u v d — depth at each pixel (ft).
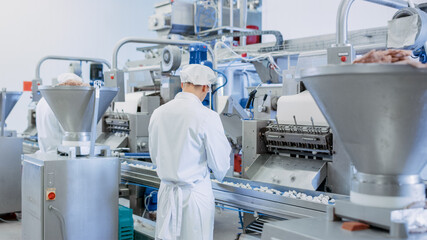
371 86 4.33
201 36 19.75
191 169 8.13
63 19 26.05
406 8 8.45
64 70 26.27
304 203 7.30
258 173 9.66
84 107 9.98
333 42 13.55
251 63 14.85
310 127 8.87
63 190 9.50
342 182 8.38
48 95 9.94
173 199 8.13
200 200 8.18
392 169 4.74
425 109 4.39
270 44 15.69
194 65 8.41
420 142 4.58
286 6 22.22
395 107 4.36
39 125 12.41
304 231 4.69
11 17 24.54
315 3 20.81
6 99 15.97
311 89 4.95
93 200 9.90
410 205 4.65
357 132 4.72
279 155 9.74
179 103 8.19
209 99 10.37
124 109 15.20
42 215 9.33
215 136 8.12
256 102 11.69
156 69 16.19
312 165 8.93
